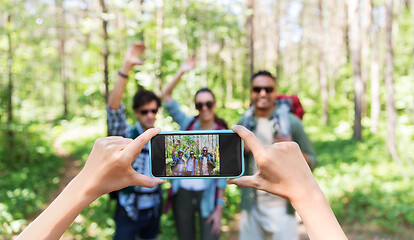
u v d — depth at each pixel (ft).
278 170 2.76
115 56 23.04
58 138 42.45
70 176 26.27
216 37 29.17
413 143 27.68
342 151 32.32
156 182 3.00
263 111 8.09
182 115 10.65
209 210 9.20
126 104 21.20
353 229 15.39
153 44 22.20
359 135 37.24
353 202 17.60
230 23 27.09
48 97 70.85
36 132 28.94
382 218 16.11
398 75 33.96
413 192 18.42
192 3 24.86
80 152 33.68
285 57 124.77
